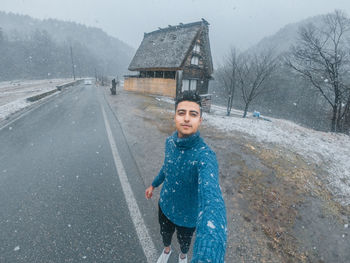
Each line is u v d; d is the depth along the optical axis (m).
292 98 37.38
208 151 1.18
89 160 4.38
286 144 6.02
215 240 0.72
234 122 8.41
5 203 2.90
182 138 1.18
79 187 3.35
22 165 4.09
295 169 4.32
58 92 18.62
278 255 2.21
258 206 3.01
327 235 2.62
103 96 16.42
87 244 2.25
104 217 2.66
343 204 3.40
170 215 1.46
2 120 7.64
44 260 2.04
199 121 1.14
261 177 3.84
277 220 2.76
